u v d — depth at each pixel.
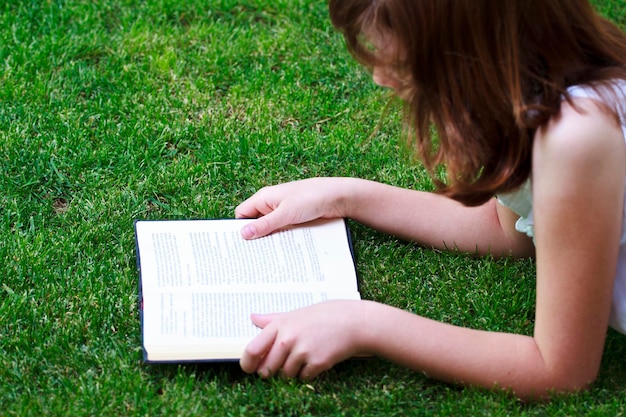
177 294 1.96
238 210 2.25
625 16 3.22
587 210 1.63
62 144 2.59
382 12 1.66
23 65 2.87
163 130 2.67
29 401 1.82
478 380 1.80
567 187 1.62
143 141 2.64
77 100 2.80
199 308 1.93
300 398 1.83
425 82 1.70
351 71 2.99
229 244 2.13
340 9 1.72
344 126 2.75
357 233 2.34
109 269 2.19
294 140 2.67
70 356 1.94
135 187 2.48
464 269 2.23
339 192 2.23
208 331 1.88
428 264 2.24
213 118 2.75
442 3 1.61
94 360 1.93
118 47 3.00
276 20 3.20
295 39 3.10
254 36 3.12
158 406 1.81
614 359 1.96
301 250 2.13
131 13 3.16
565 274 1.67
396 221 2.26
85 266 2.20
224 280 2.02
